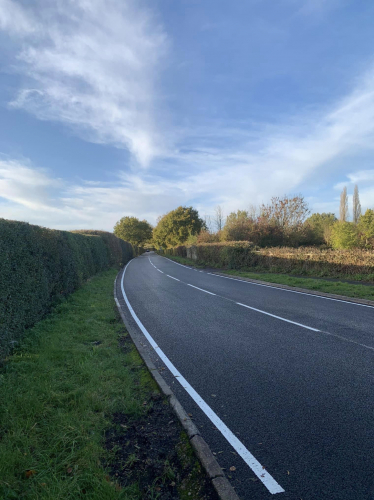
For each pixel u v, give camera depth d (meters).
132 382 4.71
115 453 3.15
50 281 9.09
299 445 3.16
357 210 49.44
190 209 65.81
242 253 23.17
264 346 6.12
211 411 3.88
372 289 11.55
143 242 103.12
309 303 10.22
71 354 5.66
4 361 5.18
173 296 12.52
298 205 35.03
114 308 10.02
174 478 2.83
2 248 5.52
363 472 2.74
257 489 2.63
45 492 2.52
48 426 3.43
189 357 5.71
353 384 4.39
